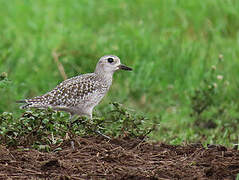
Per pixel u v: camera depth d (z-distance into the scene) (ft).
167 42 58.08
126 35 59.57
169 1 66.85
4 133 32.35
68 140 34.09
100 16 67.31
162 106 51.39
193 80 54.03
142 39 58.44
